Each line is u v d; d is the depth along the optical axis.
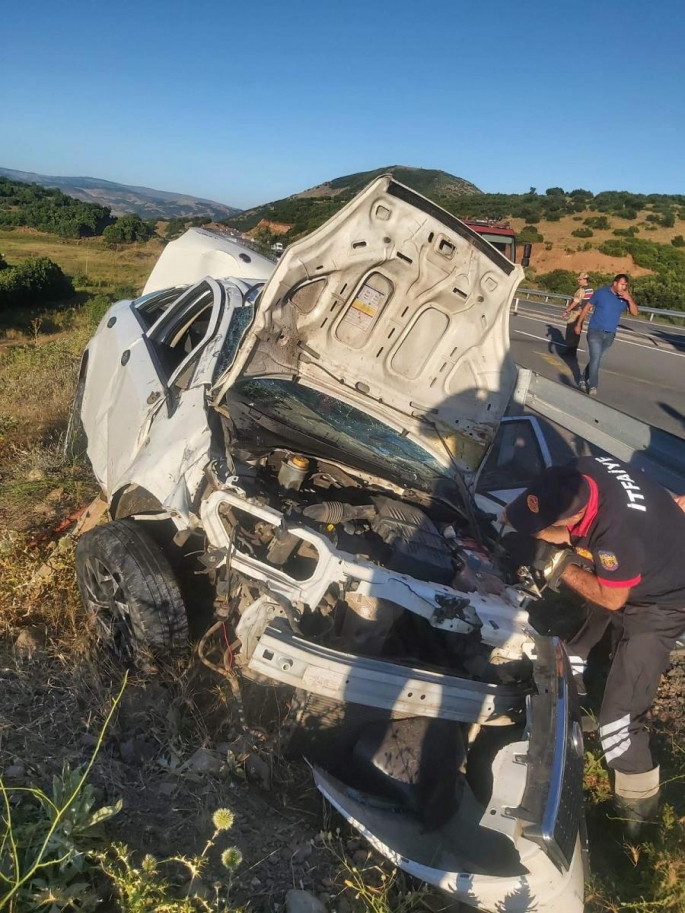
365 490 4.00
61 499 5.41
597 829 3.33
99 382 5.34
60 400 7.51
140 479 3.62
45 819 2.50
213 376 3.91
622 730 3.27
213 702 3.48
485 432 4.37
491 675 3.19
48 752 2.96
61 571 4.18
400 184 3.71
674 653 4.21
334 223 3.76
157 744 3.19
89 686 3.39
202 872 2.60
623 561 3.17
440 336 4.21
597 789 3.47
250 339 3.86
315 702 3.09
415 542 3.52
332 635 3.16
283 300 3.93
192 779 3.01
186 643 3.48
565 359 16.11
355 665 2.85
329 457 3.95
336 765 3.19
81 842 2.48
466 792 2.91
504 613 3.18
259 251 8.96
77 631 3.77
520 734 3.02
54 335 21.81
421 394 4.38
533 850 2.48
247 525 3.47
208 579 4.00
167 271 8.17
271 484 3.77
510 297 4.05
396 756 2.98
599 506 3.22
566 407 6.51
